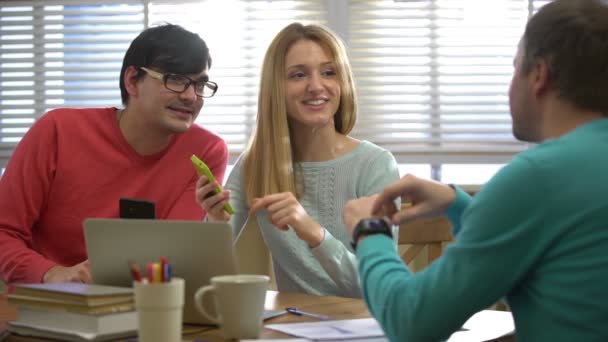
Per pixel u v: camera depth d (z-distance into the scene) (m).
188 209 2.02
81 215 1.96
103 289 1.16
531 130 1.12
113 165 1.99
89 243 1.25
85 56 3.02
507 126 2.91
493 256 0.97
